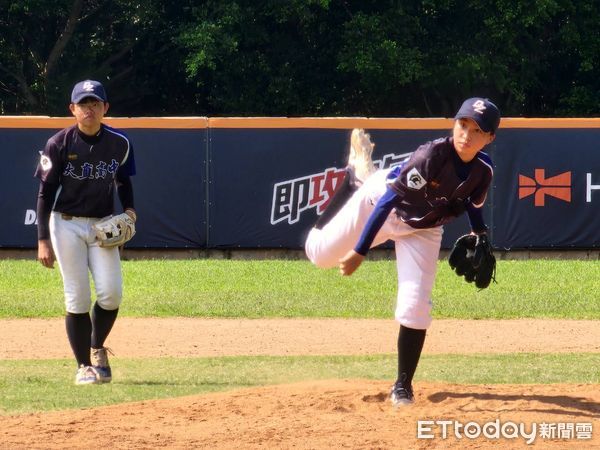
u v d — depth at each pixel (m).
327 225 17.70
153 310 34.38
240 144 48.78
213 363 24.77
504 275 43.72
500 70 88.12
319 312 34.38
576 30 90.25
